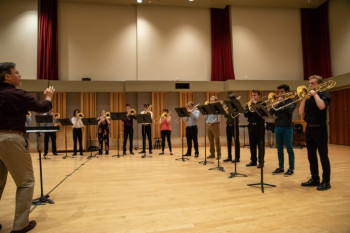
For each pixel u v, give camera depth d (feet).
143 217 8.13
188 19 34.30
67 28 32.04
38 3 31.24
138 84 31.24
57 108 30.78
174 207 9.03
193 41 34.30
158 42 33.42
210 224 7.50
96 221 7.86
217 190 11.12
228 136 18.83
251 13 34.88
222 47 34.53
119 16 33.22
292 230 7.00
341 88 32.22
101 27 32.78
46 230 7.22
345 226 7.24
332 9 33.50
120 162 19.77
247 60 34.58
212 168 16.07
